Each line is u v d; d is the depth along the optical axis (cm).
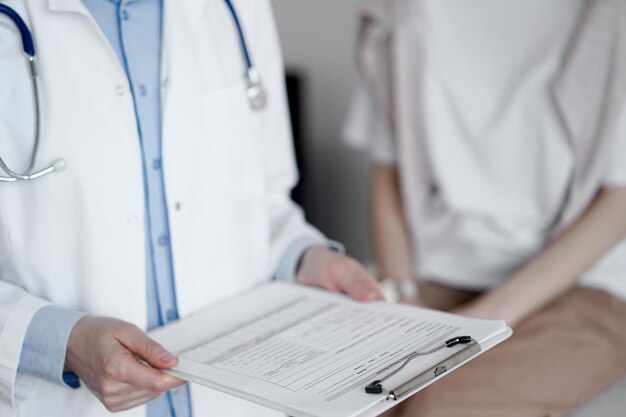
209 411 100
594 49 137
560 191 145
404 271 167
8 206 88
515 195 150
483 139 151
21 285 91
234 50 103
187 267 96
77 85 87
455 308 149
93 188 88
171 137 93
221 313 96
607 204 141
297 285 105
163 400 98
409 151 161
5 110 87
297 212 120
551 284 137
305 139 227
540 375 126
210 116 98
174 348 85
